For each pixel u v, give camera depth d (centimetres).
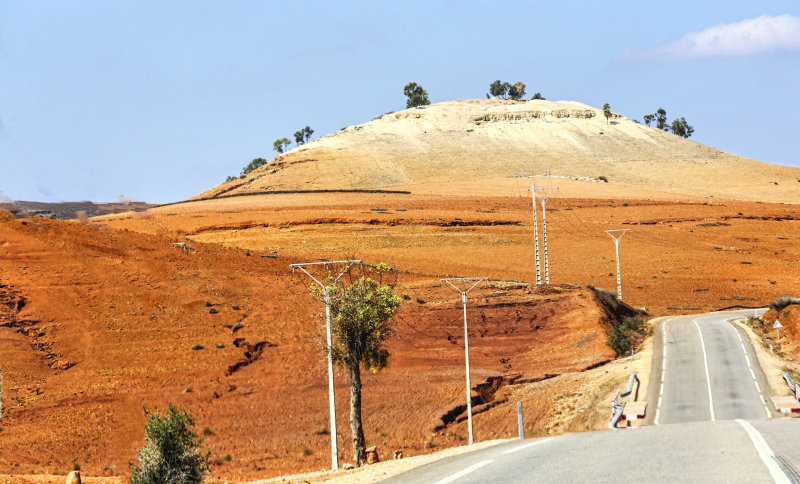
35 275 9181
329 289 4703
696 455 1642
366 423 6384
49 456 5400
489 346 9075
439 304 10088
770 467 1416
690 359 8050
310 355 8262
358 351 4628
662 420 5525
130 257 10406
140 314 8738
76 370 7331
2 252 9600
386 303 4722
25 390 6719
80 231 10856
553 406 6419
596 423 5525
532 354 8888
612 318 10275
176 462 2673
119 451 5666
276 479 2850
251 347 8325
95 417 6316
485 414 6475
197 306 9231
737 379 7012
